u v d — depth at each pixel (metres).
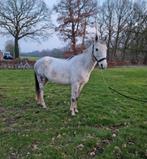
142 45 71.94
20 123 9.36
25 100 13.01
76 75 9.83
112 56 69.62
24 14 59.25
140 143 7.41
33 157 6.60
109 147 7.07
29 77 26.06
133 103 12.55
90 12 56.12
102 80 22.75
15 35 59.56
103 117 9.77
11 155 6.86
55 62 10.64
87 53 9.73
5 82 21.41
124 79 24.25
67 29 55.50
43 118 9.78
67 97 13.70
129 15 72.44
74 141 7.46
